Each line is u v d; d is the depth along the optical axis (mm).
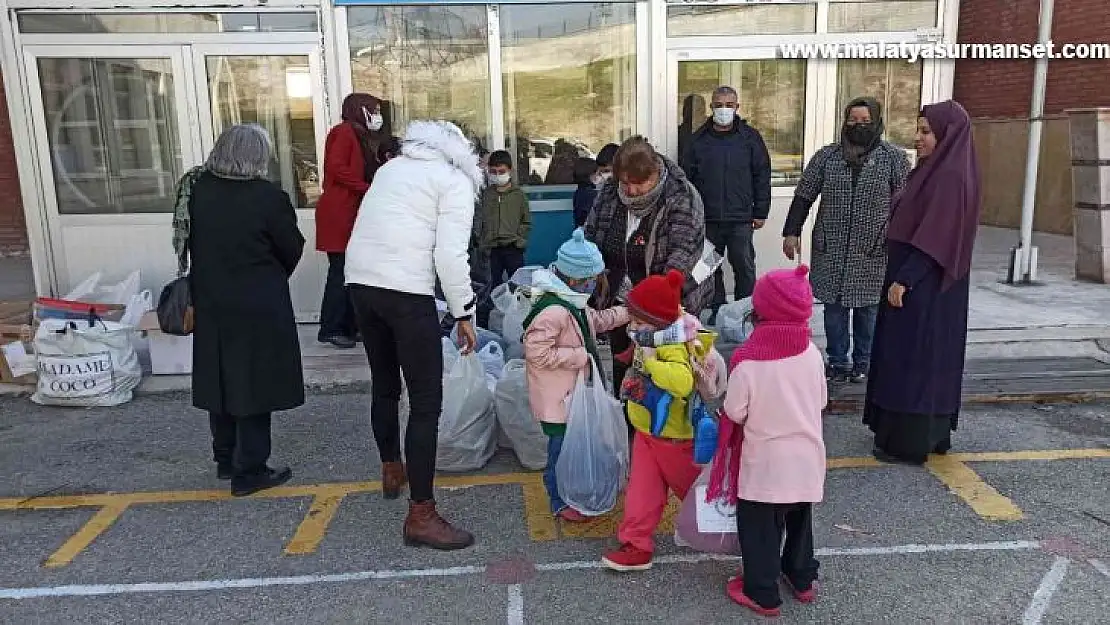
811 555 2984
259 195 3709
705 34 6930
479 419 4180
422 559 3338
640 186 3736
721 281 6438
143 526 3662
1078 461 4156
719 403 3068
